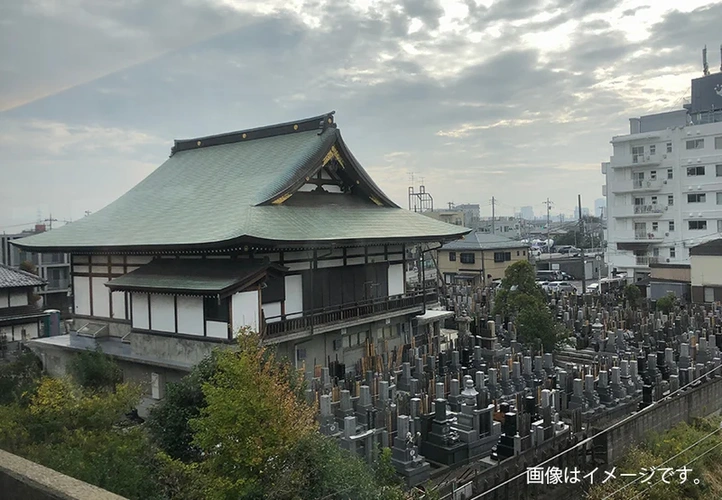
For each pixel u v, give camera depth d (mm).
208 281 22328
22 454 10531
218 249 23609
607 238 64500
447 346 33812
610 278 61469
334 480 10680
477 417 19344
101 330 28062
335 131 29844
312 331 25484
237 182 30094
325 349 27500
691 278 50156
